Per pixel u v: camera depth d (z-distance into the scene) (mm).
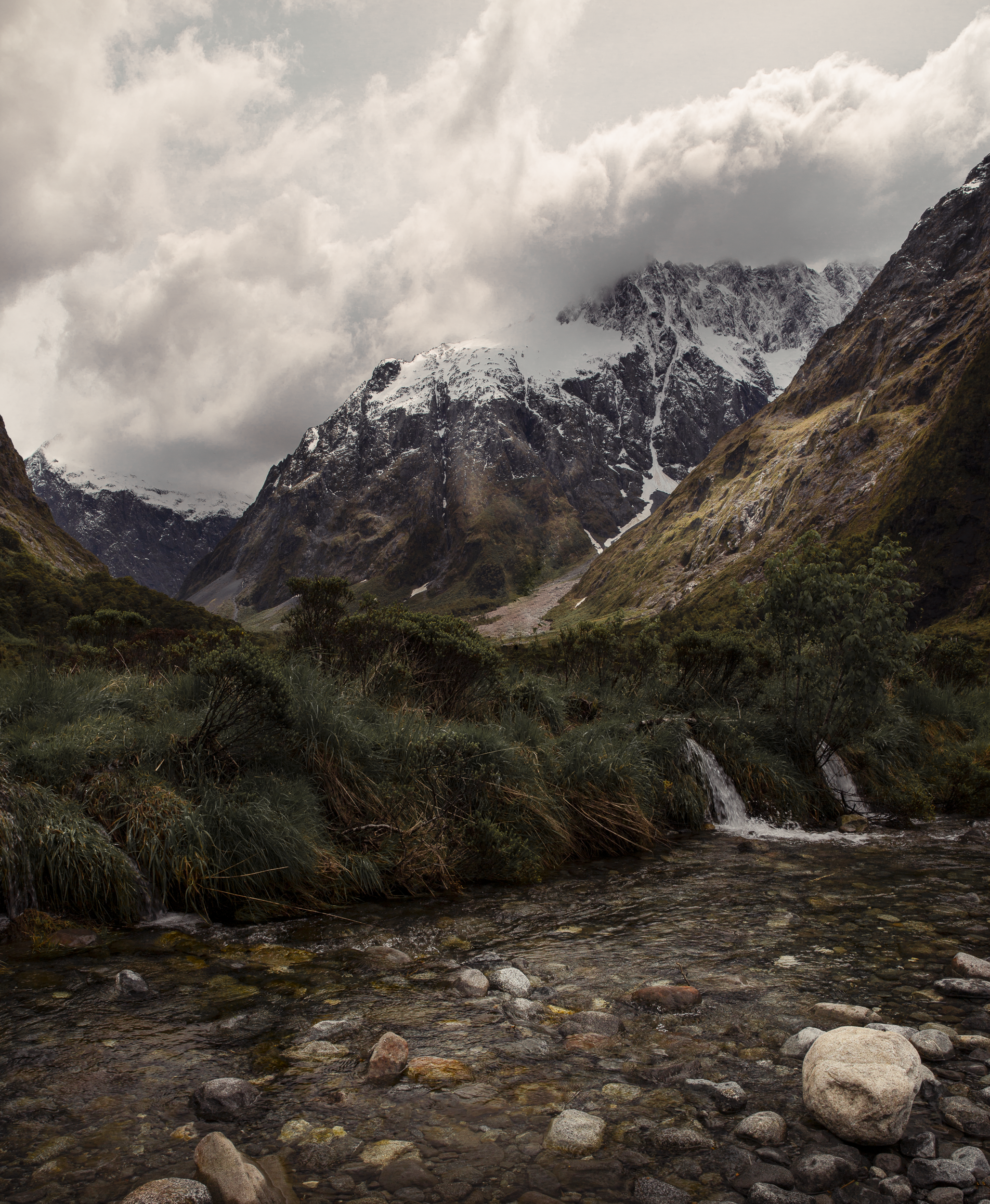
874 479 151750
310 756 7961
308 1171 2717
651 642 14922
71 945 5289
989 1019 4078
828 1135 2918
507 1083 3428
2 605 33219
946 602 109375
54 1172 2693
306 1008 4348
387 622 11172
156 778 6957
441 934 5910
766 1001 4410
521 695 11695
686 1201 2510
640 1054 3730
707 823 10734
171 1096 3303
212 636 13688
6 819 5793
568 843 8727
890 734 13406
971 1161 2711
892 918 6195
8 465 152750
